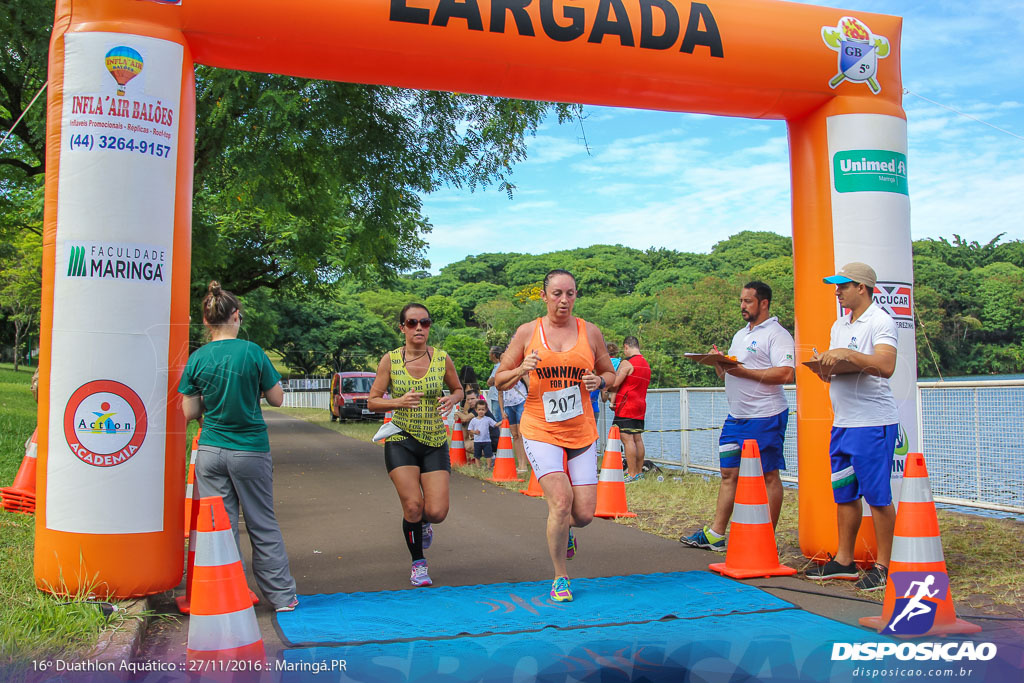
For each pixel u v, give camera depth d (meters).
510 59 5.12
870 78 5.59
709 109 5.67
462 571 5.48
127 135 4.47
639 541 6.43
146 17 4.57
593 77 5.28
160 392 4.51
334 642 3.86
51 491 4.41
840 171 5.54
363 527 7.16
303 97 10.94
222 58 4.88
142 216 4.48
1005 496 6.75
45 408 4.48
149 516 4.45
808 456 5.50
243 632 3.53
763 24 5.45
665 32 5.27
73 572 4.34
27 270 27.12
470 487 9.80
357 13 4.82
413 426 5.05
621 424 9.38
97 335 4.40
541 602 4.60
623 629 4.06
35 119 11.28
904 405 5.40
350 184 12.12
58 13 4.62
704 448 9.23
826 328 5.52
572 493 4.73
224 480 4.44
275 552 4.49
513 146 12.10
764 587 4.94
